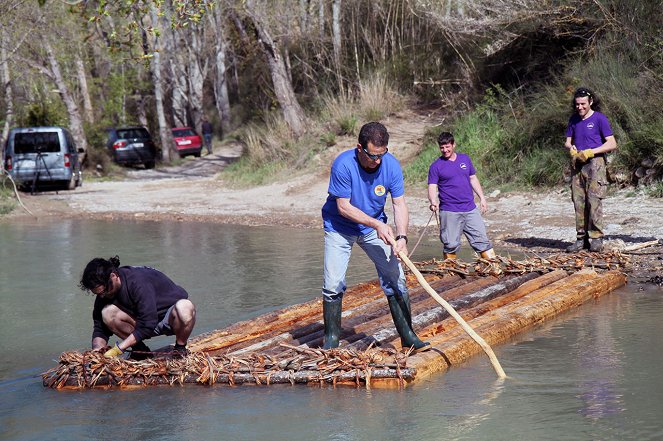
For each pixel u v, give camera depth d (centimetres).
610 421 724
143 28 2091
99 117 6331
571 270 1394
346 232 940
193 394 859
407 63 3947
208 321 1193
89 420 784
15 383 922
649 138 2191
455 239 1436
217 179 4034
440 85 3738
